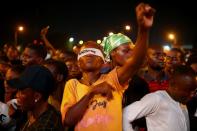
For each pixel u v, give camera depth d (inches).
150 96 138.7
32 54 196.1
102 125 124.3
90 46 134.3
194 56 227.3
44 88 118.0
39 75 117.9
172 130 136.1
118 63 146.0
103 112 125.2
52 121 116.3
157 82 218.5
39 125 115.2
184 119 139.3
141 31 119.6
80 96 130.1
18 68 182.7
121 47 145.3
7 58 328.5
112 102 126.2
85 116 125.6
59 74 172.2
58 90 171.0
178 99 139.9
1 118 159.0
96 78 133.9
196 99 163.3
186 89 138.2
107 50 148.6
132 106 137.6
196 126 151.3
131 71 127.0
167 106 137.4
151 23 116.7
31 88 117.0
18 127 136.0
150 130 138.3
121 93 129.3
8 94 184.4
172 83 140.3
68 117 125.5
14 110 155.3
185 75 138.2
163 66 224.7
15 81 118.6
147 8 114.7
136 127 146.7
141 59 124.5
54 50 295.0
